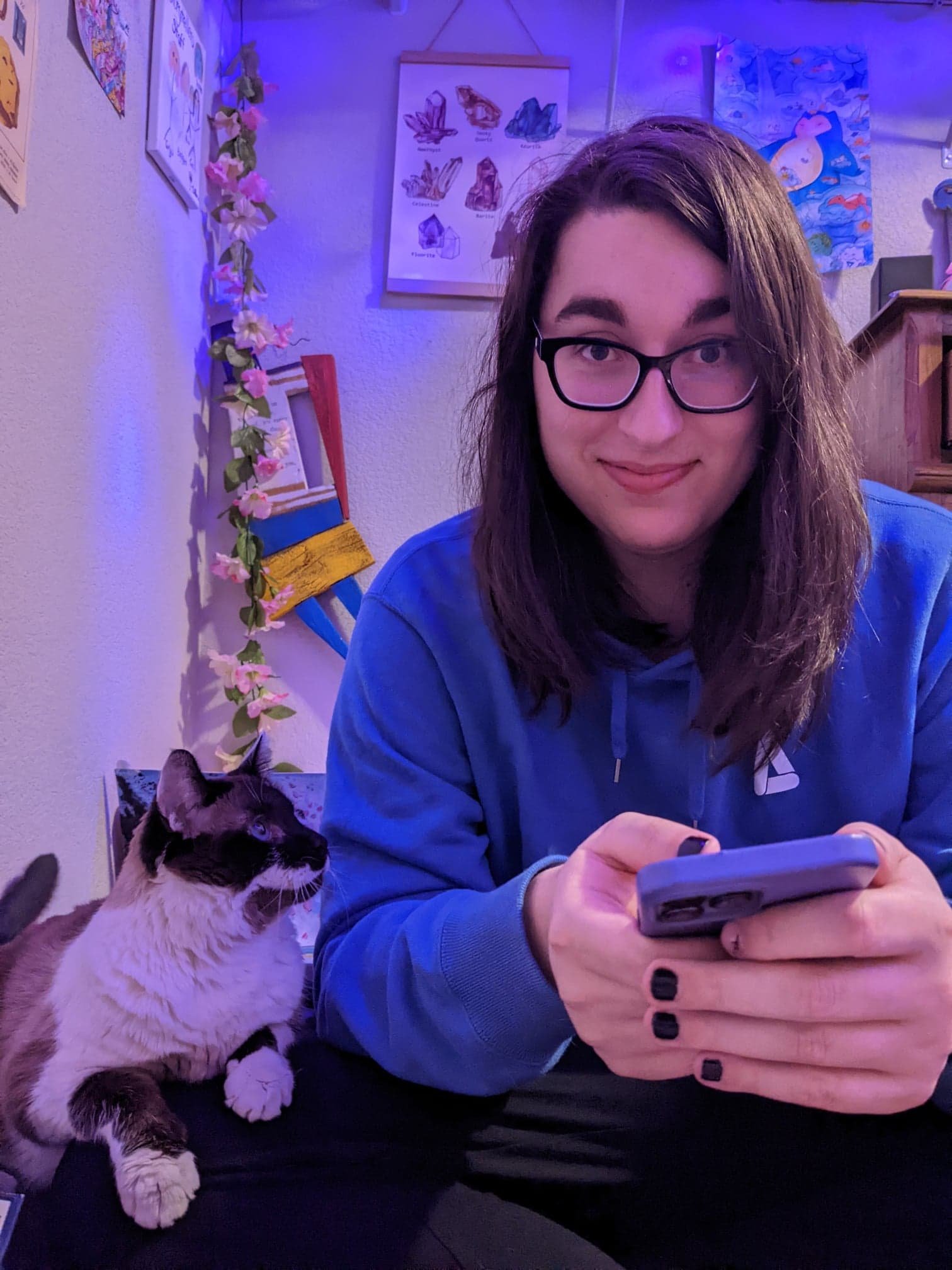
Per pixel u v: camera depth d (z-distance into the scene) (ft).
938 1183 2.15
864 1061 1.58
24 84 3.59
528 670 2.79
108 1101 2.53
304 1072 2.69
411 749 2.98
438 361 6.82
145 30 5.13
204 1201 2.19
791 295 2.45
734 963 1.58
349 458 6.81
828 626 2.52
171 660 5.89
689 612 2.91
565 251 2.49
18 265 3.62
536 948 2.08
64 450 4.12
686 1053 1.71
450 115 6.81
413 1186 2.22
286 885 3.07
